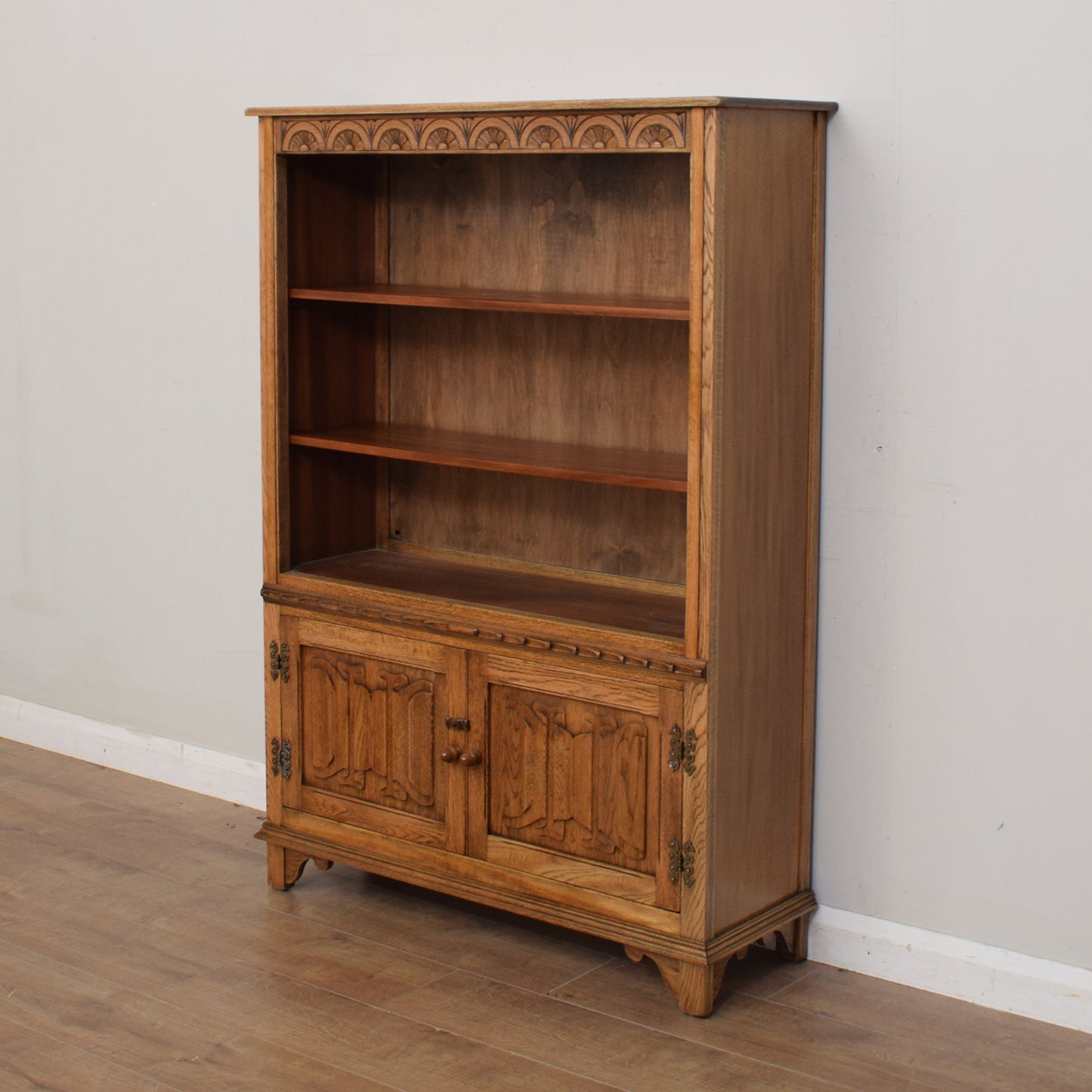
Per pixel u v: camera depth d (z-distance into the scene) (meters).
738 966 3.57
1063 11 3.02
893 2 3.21
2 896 3.87
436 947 3.63
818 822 3.57
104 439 4.77
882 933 3.50
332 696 3.81
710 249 3.00
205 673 4.66
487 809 3.58
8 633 5.16
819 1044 3.20
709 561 3.12
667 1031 3.25
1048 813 3.27
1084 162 3.04
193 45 4.34
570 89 3.72
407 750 3.70
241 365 4.40
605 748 3.36
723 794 3.25
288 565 3.89
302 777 3.90
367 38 4.04
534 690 3.46
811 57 3.33
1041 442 3.16
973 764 3.34
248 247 4.32
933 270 3.24
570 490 3.82
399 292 3.69
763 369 3.19
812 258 3.32
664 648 3.23
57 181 4.71
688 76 3.53
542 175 3.71
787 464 3.32
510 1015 3.31
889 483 3.36
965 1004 3.38
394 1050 3.16
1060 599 3.19
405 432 3.92
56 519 4.95
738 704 3.26
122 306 4.64
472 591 3.70
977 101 3.14
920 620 3.37
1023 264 3.13
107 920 3.75
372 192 3.97
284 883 3.94
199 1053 3.13
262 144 3.65
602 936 3.41
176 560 4.66
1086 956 3.26
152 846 4.24
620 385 3.69
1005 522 3.23
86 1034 3.20
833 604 3.47
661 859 3.31
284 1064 3.10
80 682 4.99
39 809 4.50
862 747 3.48
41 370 4.88
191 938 3.66
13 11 4.71
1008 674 3.27
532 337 3.80
